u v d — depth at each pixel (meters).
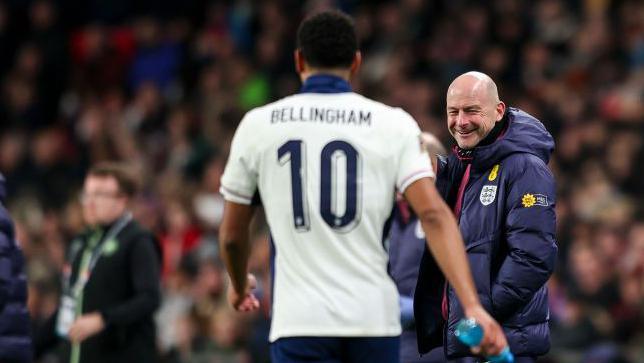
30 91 64.19
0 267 19.45
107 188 27.83
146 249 27.61
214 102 59.22
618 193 45.56
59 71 65.25
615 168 46.22
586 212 44.12
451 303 20.44
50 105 64.81
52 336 28.61
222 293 42.06
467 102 20.45
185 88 62.69
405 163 16.70
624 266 40.03
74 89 65.00
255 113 17.19
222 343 40.28
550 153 20.94
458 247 16.42
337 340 16.50
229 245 17.48
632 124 48.22
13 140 59.91
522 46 54.41
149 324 27.66
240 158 17.06
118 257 27.55
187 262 45.34
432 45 56.19
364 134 16.77
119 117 60.81
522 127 20.67
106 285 27.55
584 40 53.84
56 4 67.75
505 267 20.06
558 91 51.97
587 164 46.78
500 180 20.44
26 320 20.34
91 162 58.25
